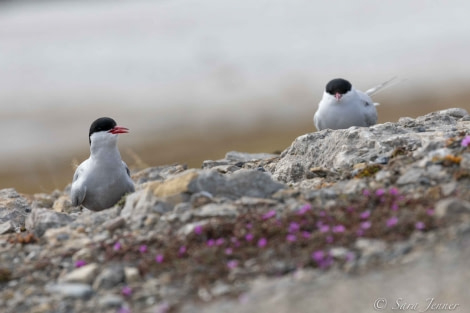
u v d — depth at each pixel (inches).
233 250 398.3
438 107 2220.7
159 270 394.9
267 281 367.9
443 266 350.3
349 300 338.6
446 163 449.1
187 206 448.8
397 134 544.4
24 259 436.1
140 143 2201.0
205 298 362.9
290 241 392.2
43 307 378.6
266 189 463.8
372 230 388.8
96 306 373.4
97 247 428.5
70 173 1481.3
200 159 1683.1
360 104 669.3
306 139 577.9
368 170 480.1
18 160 2212.1
